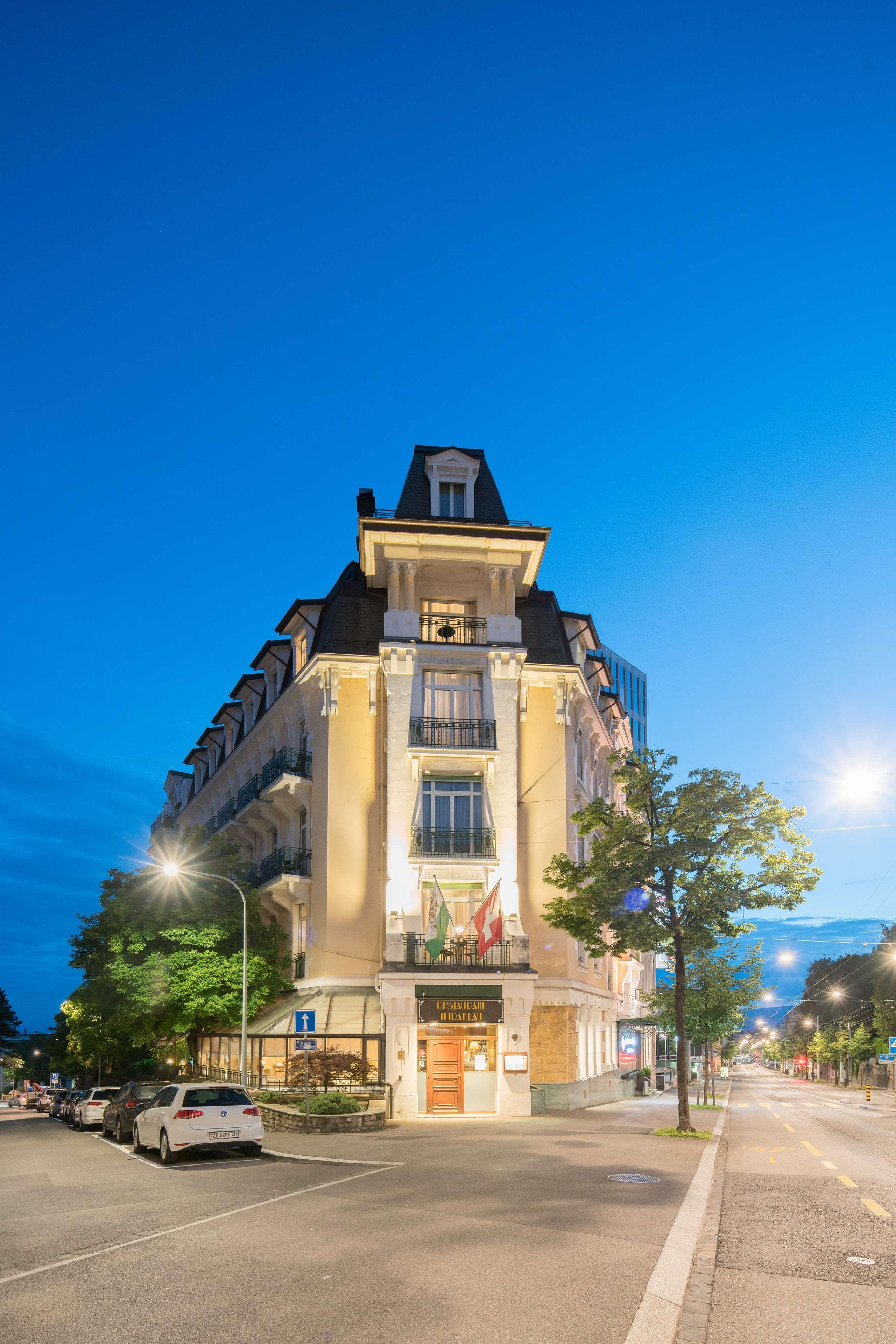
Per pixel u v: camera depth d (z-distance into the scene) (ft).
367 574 125.08
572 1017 118.93
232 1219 40.88
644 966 227.20
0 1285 30.40
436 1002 103.45
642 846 88.43
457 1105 104.68
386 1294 28.14
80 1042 159.22
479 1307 26.58
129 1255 34.32
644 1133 83.46
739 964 146.41
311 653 127.03
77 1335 24.97
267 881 131.34
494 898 107.96
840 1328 25.09
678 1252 32.89
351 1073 98.32
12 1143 98.17
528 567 122.93
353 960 115.85
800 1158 63.57
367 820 119.44
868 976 355.15
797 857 87.20
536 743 123.54
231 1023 123.13
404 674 115.55
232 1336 24.58
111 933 127.44
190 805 198.59
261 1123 66.85
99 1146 87.56
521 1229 37.14
